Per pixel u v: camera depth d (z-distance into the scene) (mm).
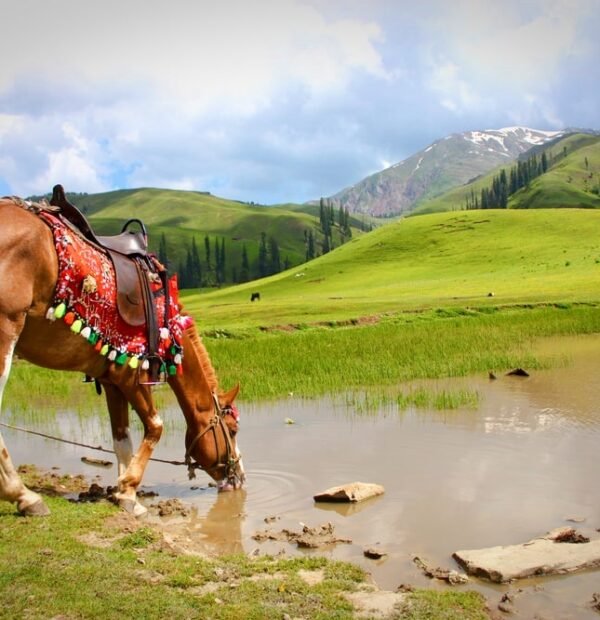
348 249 100188
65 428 13812
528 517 8727
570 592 6637
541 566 7012
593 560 7215
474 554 7293
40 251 7051
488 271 69062
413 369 19453
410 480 10188
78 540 7059
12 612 5531
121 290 7938
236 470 9711
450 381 18188
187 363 8906
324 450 11797
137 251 8305
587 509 9000
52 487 9430
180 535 8023
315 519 8727
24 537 6941
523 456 11336
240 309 43031
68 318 7359
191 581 6344
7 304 6762
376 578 6977
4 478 7445
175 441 12812
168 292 8539
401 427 13344
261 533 8156
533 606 6344
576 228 83188
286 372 19266
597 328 28875
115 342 7949
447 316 35531
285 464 11016
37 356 7578
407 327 30078
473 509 9008
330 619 5762
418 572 7133
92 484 9336
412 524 8516
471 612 6070
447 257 81312
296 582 6480
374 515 8828
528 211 97188
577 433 12711
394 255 88750
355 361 20703
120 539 7180
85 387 18297
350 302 44188
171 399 16766
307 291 78062
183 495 9750
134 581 6207
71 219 7789
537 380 18078
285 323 32031
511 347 23984
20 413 15133
